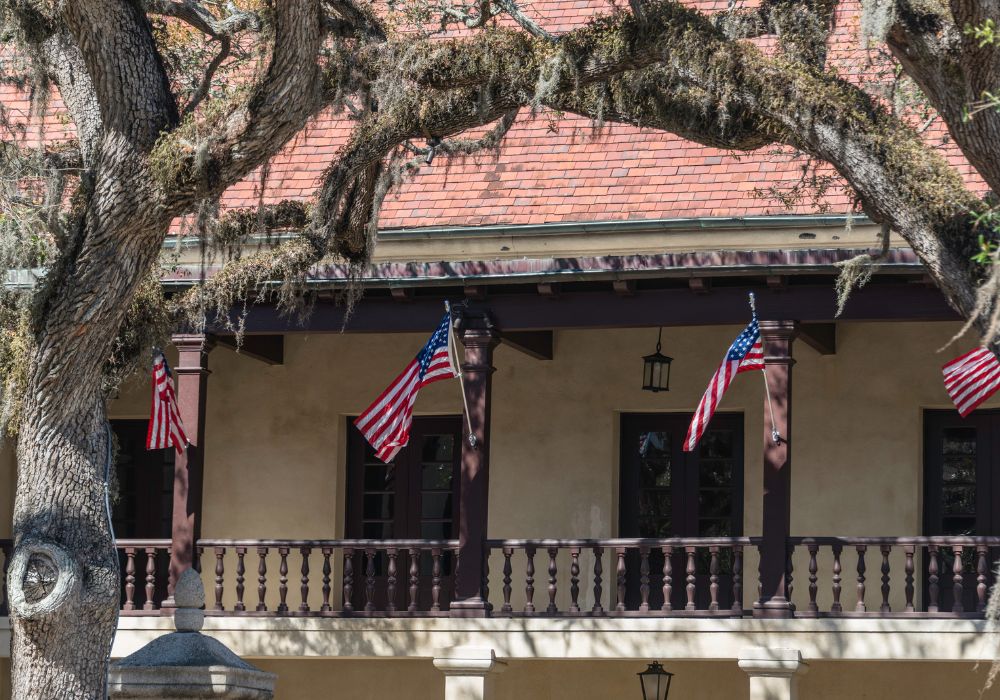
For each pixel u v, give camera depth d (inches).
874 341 1019.9
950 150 1002.1
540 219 1047.0
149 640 943.0
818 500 1016.2
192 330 960.9
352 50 743.1
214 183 659.4
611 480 1052.5
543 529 1057.5
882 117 660.1
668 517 1057.5
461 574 917.8
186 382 960.9
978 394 848.3
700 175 1047.6
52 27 756.0
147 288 825.5
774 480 882.1
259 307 964.0
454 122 738.2
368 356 1099.9
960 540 862.5
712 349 1045.8
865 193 641.0
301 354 1108.5
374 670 1045.2
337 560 1087.0
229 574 1092.5
